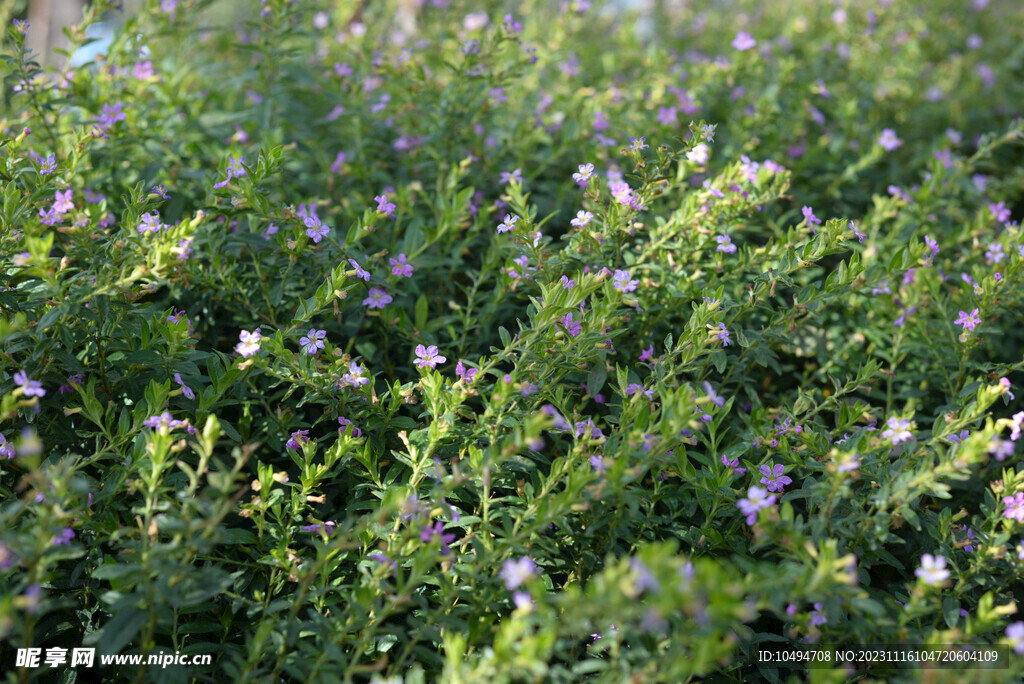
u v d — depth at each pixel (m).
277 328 3.19
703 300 2.95
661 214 3.96
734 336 3.32
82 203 3.40
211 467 2.92
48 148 3.84
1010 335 3.87
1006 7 6.80
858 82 5.61
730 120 4.78
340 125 4.57
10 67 3.60
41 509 2.03
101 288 2.55
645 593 2.14
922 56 6.08
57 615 2.64
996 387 2.53
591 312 2.78
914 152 5.30
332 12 5.62
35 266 2.40
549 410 2.60
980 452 2.37
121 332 2.84
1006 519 2.62
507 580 2.09
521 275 3.13
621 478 2.36
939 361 3.44
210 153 4.31
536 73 5.11
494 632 2.58
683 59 6.12
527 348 2.71
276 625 2.44
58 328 2.62
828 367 3.62
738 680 2.65
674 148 4.25
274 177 3.80
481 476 2.47
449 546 2.61
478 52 4.14
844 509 2.71
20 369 2.64
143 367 2.84
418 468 2.65
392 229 3.92
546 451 3.11
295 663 2.32
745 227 3.81
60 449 2.82
